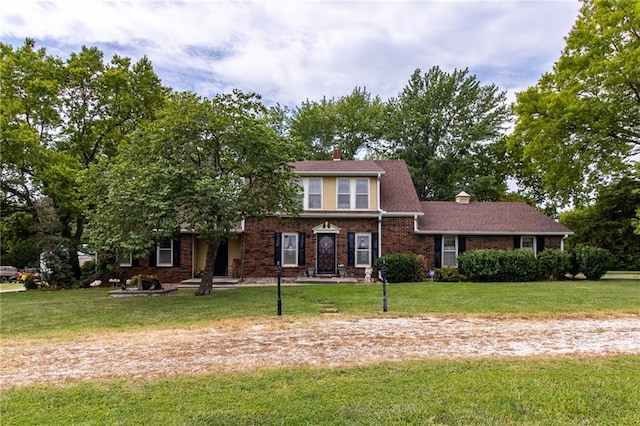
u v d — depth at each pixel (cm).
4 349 766
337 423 421
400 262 1908
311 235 2088
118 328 950
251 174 1467
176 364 641
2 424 431
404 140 3738
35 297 1664
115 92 2284
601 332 820
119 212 1265
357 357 659
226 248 2219
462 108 3638
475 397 483
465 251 2038
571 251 1964
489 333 818
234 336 827
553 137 2022
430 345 729
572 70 1941
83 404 482
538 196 3716
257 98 1477
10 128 1941
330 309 1127
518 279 1869
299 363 631
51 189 2012
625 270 2717
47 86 2044
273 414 445
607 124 1898
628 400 473
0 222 2264
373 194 2103
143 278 1705
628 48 1798
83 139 2241
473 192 3497
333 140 3984
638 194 2556
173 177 1268
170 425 423
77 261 2316
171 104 1414
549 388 510
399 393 498
